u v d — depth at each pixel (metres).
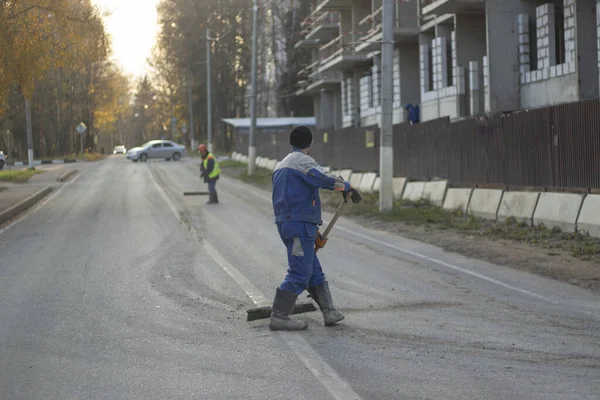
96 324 7.72
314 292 7.48
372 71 41.38
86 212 21.78
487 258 12.22
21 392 5.56
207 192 28.02
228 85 80.62
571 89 21.64
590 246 12.57
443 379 5.62
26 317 8.15
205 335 7.14
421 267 11.37
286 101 80.62
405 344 6.69
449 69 30.22
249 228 16.83
